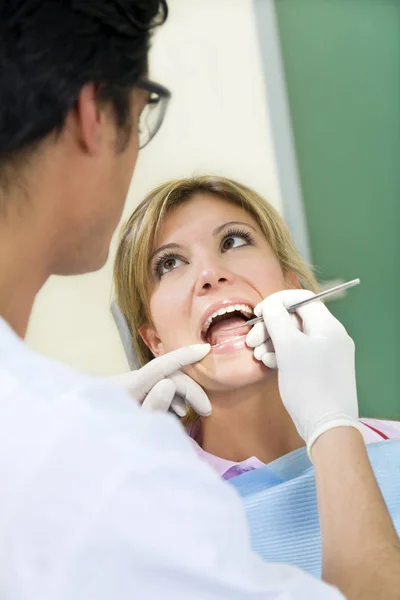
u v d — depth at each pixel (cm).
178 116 150
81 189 62
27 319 65
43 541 48
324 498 73
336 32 158
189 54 151
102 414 52
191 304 116
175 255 119
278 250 125
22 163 58
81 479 49
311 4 155
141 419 53
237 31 152
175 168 147
